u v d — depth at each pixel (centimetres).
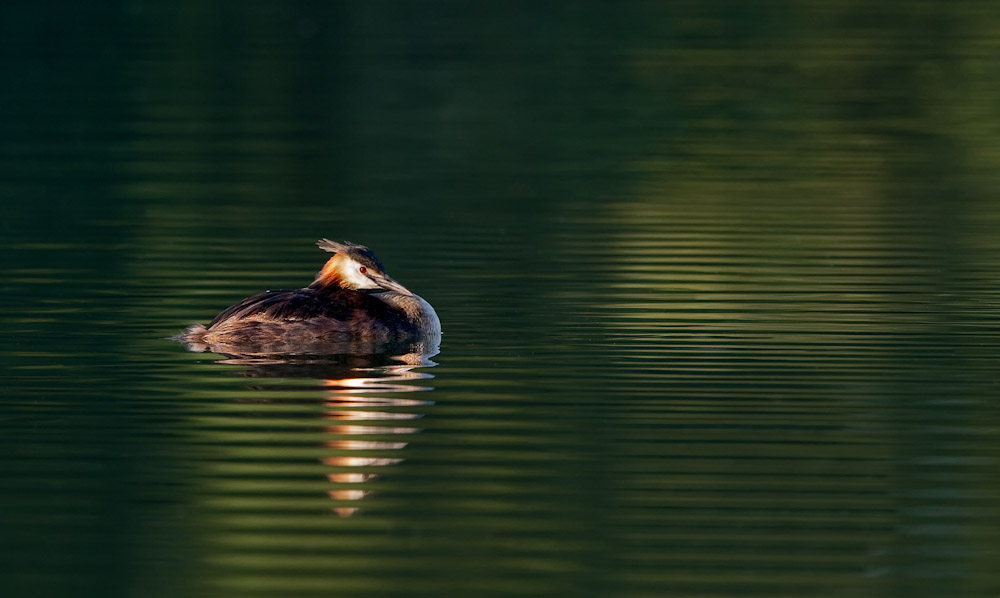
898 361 1656
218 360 1655
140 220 2503
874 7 4919
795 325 1822
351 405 1490
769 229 2459
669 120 3503
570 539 1172
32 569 1120
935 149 3203
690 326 1822
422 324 1764
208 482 1282
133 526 1196
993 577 1105
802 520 1209
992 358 1667
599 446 1370
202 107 3634
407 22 4744
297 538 1173
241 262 2200
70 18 4734
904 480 1291
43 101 3666
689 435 1402
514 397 1517
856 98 3725
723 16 4797
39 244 2303
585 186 2844
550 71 4022
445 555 1143
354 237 2398
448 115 3559
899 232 2430
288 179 2903
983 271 2134
